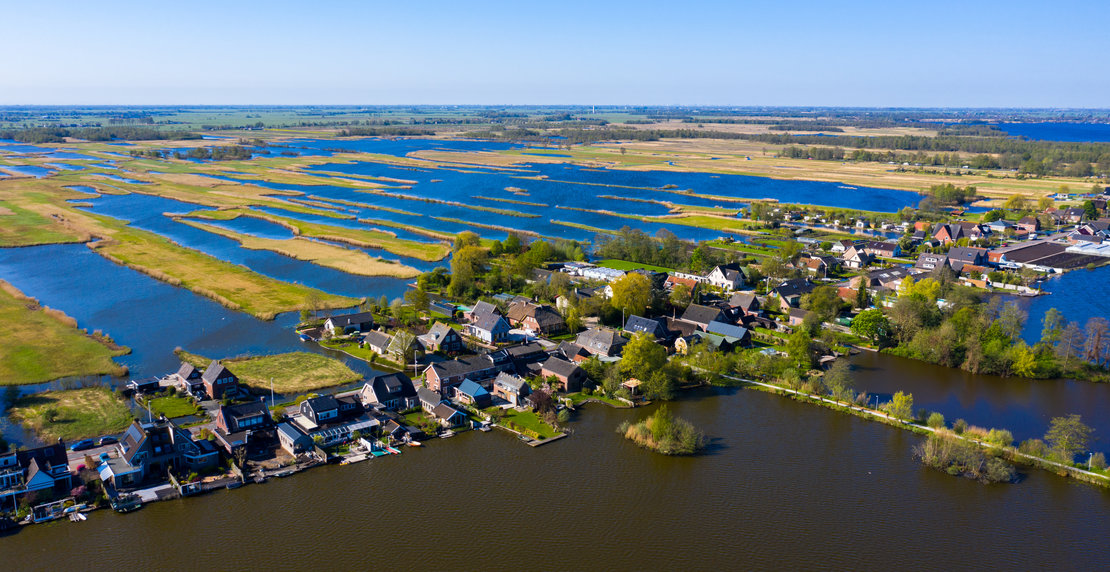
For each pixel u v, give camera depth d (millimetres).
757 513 98562
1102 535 93188
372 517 96500
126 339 160875
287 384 135875
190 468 106062
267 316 175625
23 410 123062
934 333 153000
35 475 97312
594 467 110062
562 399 132625
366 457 111625
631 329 165125
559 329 171125
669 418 118500
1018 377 144250
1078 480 105688
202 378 132000
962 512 98438
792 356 148250
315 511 97625
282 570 86188
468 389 131125
